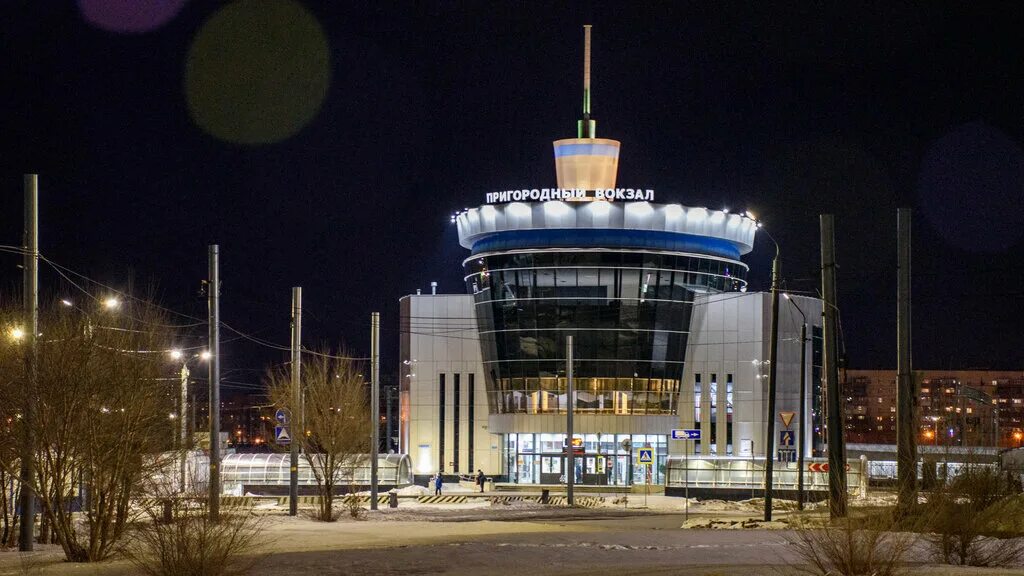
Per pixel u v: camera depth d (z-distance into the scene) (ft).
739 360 299.38
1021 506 85.92
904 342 117.70
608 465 292.20
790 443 145.18
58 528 80.12
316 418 146.82
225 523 64.95
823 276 124.47
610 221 287.69
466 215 301.22
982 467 85.51
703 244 297.53
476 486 279.69
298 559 72.33
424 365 311.88
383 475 239.09
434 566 69.92
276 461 231.30
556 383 291.38
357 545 90.48
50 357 81.71
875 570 63.00
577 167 297.53
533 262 290.97
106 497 82.48
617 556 77.46
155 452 88.53
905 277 119.75
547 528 123.34
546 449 296.71
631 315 289.94
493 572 67.36
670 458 241.35
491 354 299.38
